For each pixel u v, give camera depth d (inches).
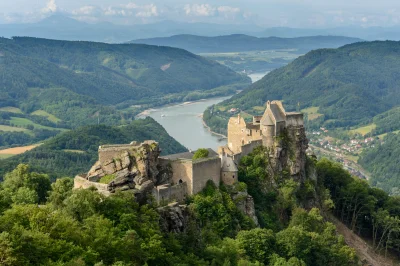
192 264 5137.8
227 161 7618.1
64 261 3905.0
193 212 6161.4
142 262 4505.4
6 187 6633.9
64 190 6378.0
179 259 4948.3
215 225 6791.3
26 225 4215.1
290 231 7288.4
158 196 6269.7
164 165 7032.5
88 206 4776.1
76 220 4621.1
